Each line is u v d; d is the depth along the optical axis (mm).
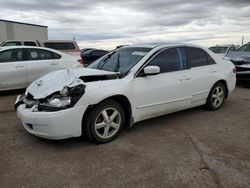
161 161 3445
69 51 14438
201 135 4359
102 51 20734
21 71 7602
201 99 5375
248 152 3730
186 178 3047
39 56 8039
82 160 3465
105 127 3971
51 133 3564
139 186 2895
